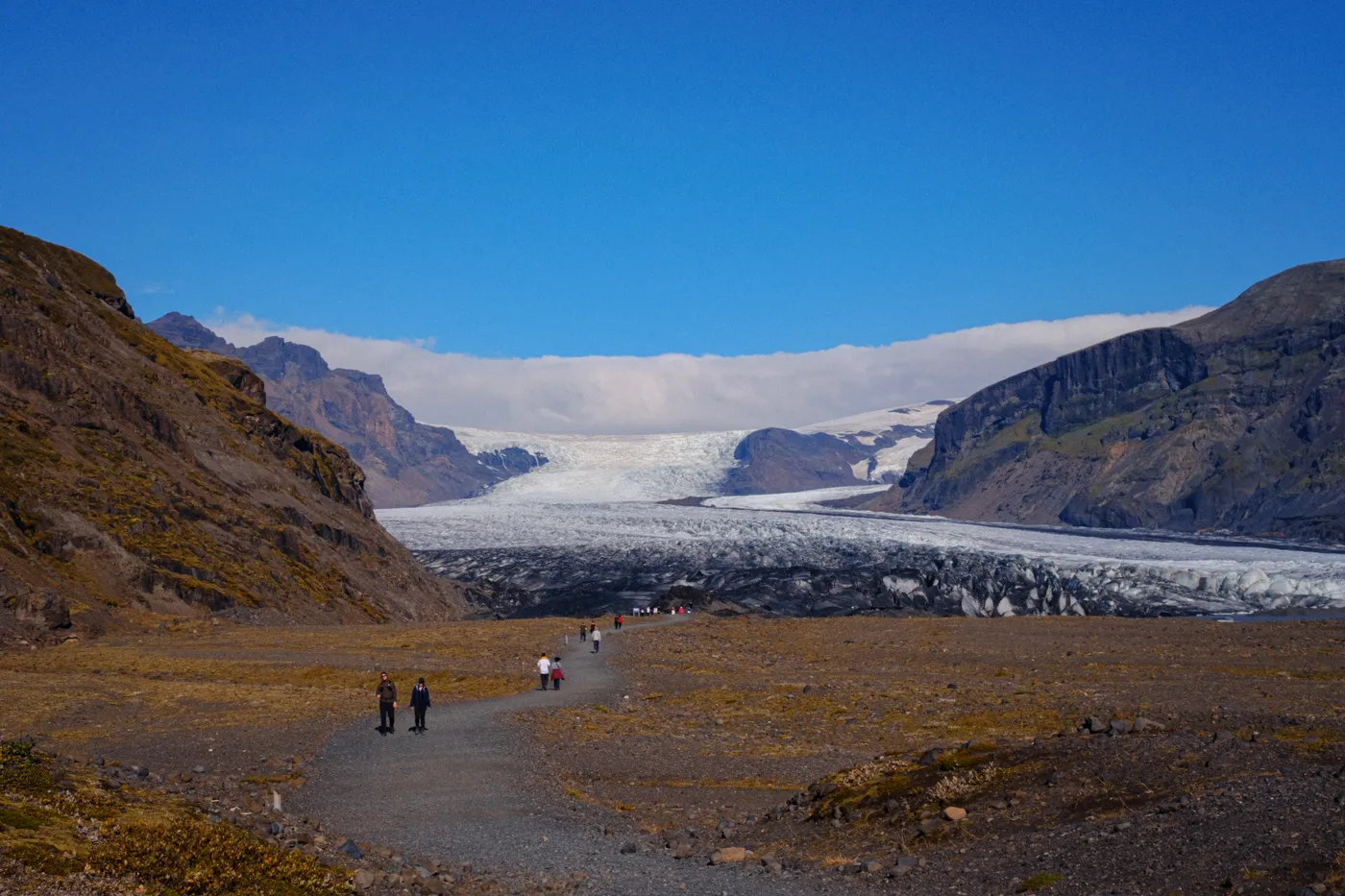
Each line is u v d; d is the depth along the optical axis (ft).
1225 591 458.50
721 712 126.11
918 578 454.40
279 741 102.99
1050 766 65.36
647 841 67.92
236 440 377.50
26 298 337.52
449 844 65.82
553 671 151.74
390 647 201.46
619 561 653.30
